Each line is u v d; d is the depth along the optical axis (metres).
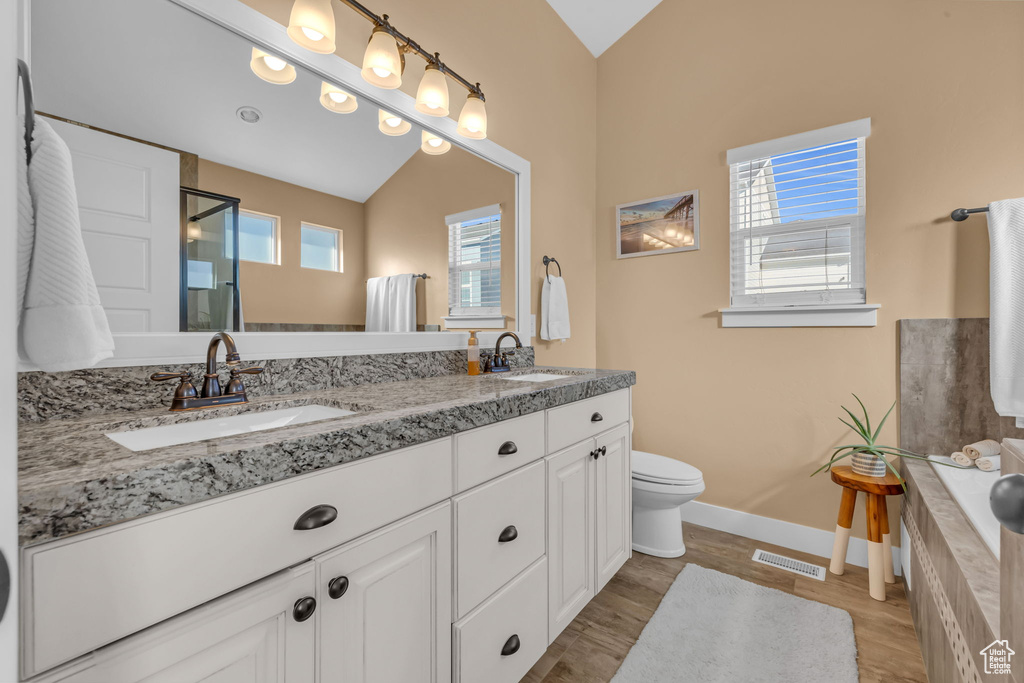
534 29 2.28
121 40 1.02
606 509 1.70
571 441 1.49
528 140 2.23
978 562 1.09
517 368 2.11
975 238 1.77
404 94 1.62
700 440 2.41
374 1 1.52
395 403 1.08
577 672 1.38
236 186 1.21
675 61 2.49
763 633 1.53
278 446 0.70
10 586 0.26
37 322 0.72
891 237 1.93
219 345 1.15
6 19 0.26
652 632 1.54
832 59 2.06
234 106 1.20
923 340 1.86
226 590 0.65
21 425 0.87
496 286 2.03
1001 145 1.73
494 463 1.16
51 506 0.50
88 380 0.95
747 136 2.27
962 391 1.79
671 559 2.04
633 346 2.64
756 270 2.27
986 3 1.76
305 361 1.32
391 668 0.90
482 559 1.12
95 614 0.54
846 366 2.03
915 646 1.46
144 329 1.04
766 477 2.22
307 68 1.36
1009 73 1.73
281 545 0.72
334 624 0.79
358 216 1.50
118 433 0.88
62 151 0.75
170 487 0.59
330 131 1.42
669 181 2.51
